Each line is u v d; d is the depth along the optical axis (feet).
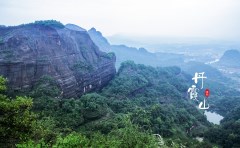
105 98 269.64
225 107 424.05
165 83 412.36
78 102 220.43
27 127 62.34
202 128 282.15
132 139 61.93
